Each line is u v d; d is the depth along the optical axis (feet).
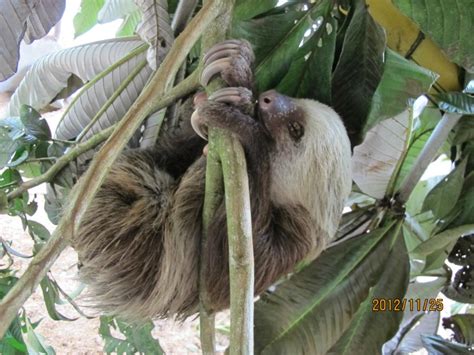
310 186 5.08
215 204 4.26
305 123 4.99
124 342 6.25
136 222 5.23
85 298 5.46
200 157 5.24
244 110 4.45
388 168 5.96
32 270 2.74
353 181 6.49
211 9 3.43
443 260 6.42
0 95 16.78
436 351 6.48
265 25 4.89
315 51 5.00
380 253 5.58
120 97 5.96
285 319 5.15
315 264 5.47
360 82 4.96
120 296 5.31
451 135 6.35
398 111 4.67
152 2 4.59
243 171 3.52
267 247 5.01
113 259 5.24
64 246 2.87
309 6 5.30
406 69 4.70
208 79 4.26
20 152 5.82
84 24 7.60
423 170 5.82
